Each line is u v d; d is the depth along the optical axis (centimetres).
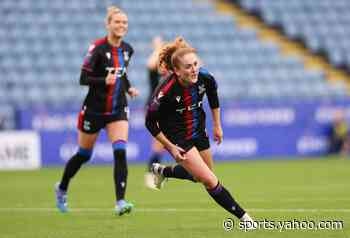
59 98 7781
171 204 3612
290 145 7200
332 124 7325
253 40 9019
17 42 8250
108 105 3225
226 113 7000
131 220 3022
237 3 9381
